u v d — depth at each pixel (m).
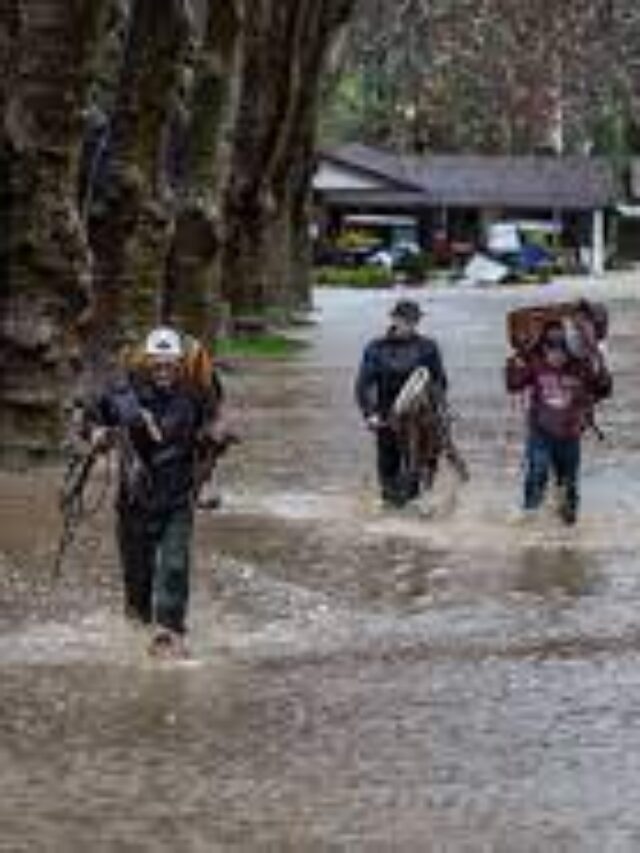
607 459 46.62
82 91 41.69
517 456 46.56
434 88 155.12
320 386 65.69
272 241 96.38
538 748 20.64
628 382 68.56
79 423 28.23
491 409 58.25
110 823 18.03
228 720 21.80
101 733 21.23
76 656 25.05
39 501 37.25
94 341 50.81
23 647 25.52
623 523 36.84
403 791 19.05
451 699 22.83
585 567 32.03
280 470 43.62
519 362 37.06
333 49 108.19
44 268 41.56
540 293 154.50
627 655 25.31
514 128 171.75
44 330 41.50
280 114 84.81
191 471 25.92
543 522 36.75
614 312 122.75
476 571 31.55
